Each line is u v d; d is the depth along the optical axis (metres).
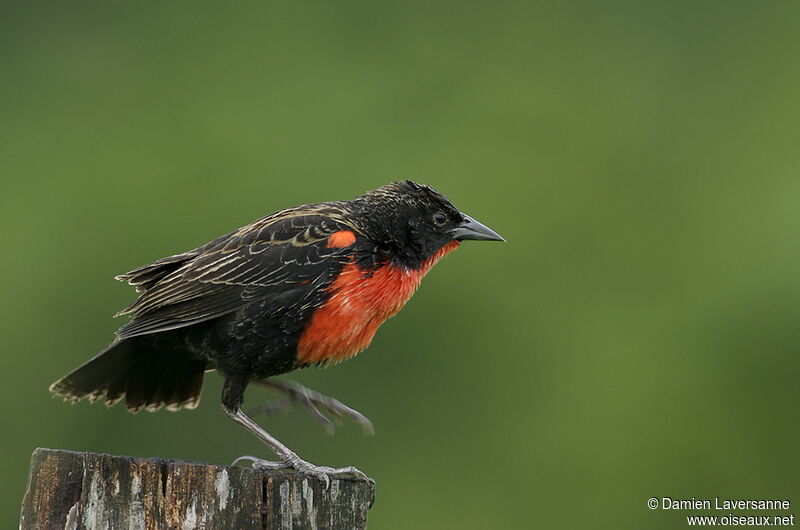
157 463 7.04
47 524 6.91
